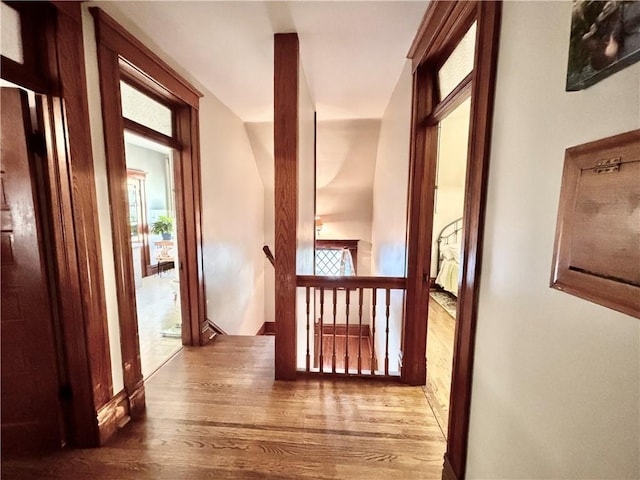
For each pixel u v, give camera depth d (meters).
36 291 1.45
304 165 2.53
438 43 1.55
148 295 5.29
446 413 1.87
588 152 0.60
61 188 1.41
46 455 1.52
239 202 3.83
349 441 1.63
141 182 6.32
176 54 2.07
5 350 1.46
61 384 1.54
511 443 0.90
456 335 1.26
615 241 0.54
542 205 0.76
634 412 0.53
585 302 0.62
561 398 0.70
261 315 5.10
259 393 2.06
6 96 1.30
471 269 1.12
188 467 1.46
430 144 1.96
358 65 2.20
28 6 1.27
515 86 0.87
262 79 2.52
